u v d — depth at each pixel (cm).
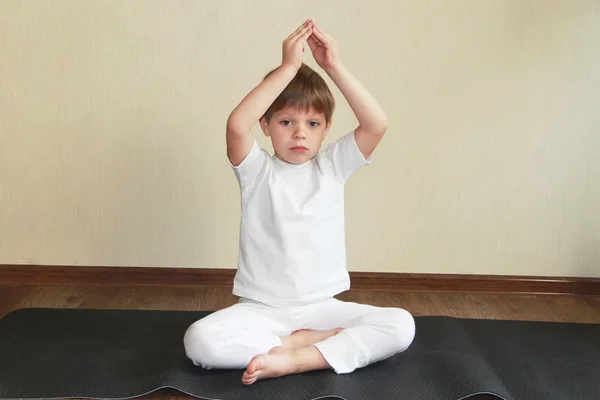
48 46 206
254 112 143
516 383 139
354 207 215
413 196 214
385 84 208
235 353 136
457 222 216
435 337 166
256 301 149
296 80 151
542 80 208
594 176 212
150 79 208
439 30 206
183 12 205
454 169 213
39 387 130
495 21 206
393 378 138
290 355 136
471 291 217
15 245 216
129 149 211
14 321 173
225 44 206
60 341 157
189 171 212
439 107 210
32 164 212
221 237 216
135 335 164
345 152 156
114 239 216
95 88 208
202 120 210
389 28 206
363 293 213
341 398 128
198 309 191
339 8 205
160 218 215
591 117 210
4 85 208
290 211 150
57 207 214
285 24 206
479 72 208
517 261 217
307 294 149
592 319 190
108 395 127
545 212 215
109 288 211
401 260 218
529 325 180
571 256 217
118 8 204
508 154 212
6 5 204
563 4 204
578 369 147
